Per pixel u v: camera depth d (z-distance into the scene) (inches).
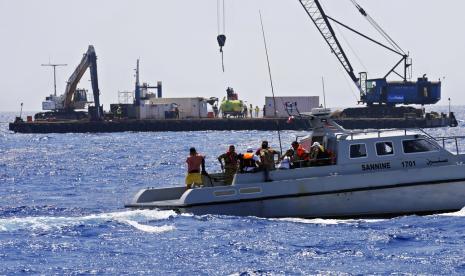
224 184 4788.4
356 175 4507.9
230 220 4473.4
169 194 4891.7
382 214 4539.9
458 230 4217.5
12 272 3528.5
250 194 4520.2
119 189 7455.7
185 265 3636.8
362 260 3686.0
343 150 4603.8
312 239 4077.3
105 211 5629.9
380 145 4613.7
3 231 4365.2
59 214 5497.1
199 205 4542.3
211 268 3587.6
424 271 3484.3
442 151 4638.3
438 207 4554.6
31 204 6186.0
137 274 3501.5
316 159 4611.2
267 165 4601.4
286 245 3969.0
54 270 3565.5
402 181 4512.8
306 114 4785.9
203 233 4210.1
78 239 4158.5
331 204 4510.3
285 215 4525.1
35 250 3927.2
